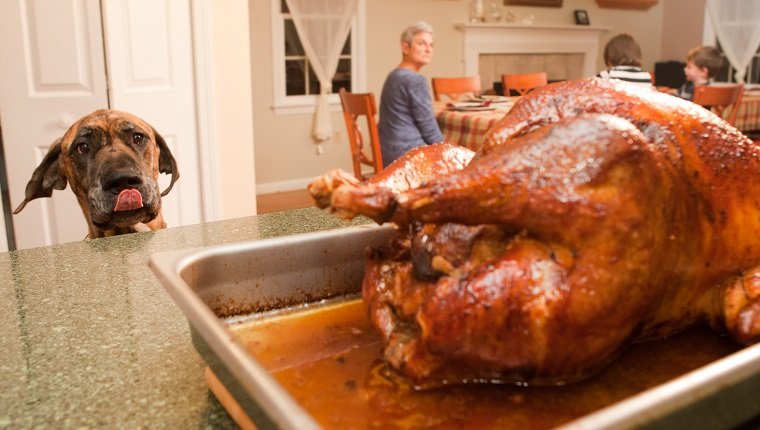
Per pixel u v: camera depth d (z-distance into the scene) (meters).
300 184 5.87
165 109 3.17
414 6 6.12
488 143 0.84
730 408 0.58
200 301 0.68
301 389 0.76
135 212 1.71
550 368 0.71
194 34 3.20
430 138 3.53
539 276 0.69
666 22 7.96
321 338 0.91
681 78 7.03
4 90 2.85
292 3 5.40
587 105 0.81
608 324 0.69
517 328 0.69
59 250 1.30
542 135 0.72
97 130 1.77
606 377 0.77
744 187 0.81
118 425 0.69
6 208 3.16
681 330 0.86
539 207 0.69
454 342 0.70
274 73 5.56
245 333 0.92
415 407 0.72
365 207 0.68
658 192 0.71
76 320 0.97
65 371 0.81
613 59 3.94
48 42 2.88
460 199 0.69
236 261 0.94
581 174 0.69
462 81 4.76
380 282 0.81
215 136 3.34
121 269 1.19
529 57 6.88
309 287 1.00
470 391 0.74
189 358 0.84
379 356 0.85
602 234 0.68
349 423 0.69
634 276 0.69
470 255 0.75
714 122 0.84
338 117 5.97
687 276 0.78
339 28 5.63
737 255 0.81
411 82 3.43
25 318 0.97
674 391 0.53
